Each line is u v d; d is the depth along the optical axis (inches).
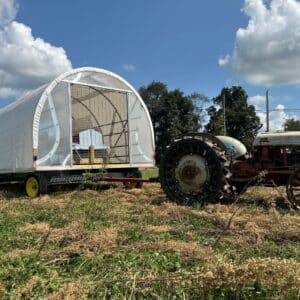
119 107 644.7
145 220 320.2
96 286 169.8
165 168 415.8
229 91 2234.3
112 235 256.1
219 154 389.7
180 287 161.6
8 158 563.8
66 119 546.6
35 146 516.4
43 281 179.9
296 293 148.8
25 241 261.1
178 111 2253.9
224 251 222.8
